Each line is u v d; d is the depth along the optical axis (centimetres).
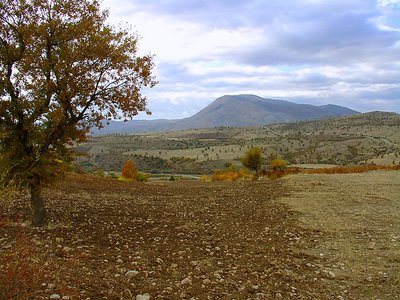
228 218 1678
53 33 1263
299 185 2914
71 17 1284
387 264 1038
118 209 1834
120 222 1479
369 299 792
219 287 782
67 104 1295
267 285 832
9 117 1216
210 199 2362
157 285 746
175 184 3969
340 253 1147
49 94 1256
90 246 1038
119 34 1346
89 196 2286
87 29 1281
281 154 15262
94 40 1259
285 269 969
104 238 1168
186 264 936
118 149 16725
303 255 1117
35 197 1302
